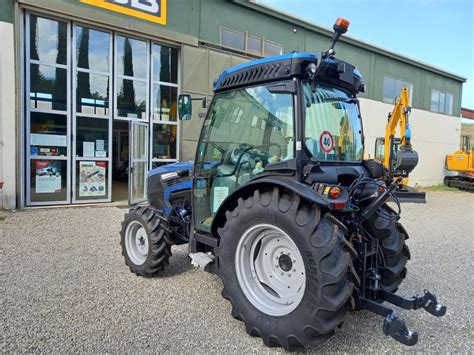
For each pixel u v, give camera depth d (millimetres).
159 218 3908
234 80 3195
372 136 14961
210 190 3445
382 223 3008
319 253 2330
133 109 9109
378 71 15148
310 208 2502
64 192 8203
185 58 9469
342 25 2543
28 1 7270
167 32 9086
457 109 19359
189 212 4012
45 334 2715
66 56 8070
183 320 3002
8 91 7242
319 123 2951
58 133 8070
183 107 3705
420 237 6406
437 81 17984
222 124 3352
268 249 2836
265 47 11266
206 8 9844
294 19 11750
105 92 8656
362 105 14461
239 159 3207
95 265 4297
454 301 3572
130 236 4109
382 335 2857
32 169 7758
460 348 2721
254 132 3074
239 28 10586
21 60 7457
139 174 8914
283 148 2828
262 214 2637
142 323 2932
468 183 16266
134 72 9055
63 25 7992
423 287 3938
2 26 7121
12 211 7262
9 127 7285
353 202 2883
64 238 5465
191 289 3645
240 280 2828
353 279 2426
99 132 8625
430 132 17562
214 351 2568
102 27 8383
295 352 2588
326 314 2326
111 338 2691
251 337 2762
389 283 3152
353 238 2785
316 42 12664
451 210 9977
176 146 9859
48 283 3707
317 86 2984
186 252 4879
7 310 3086
